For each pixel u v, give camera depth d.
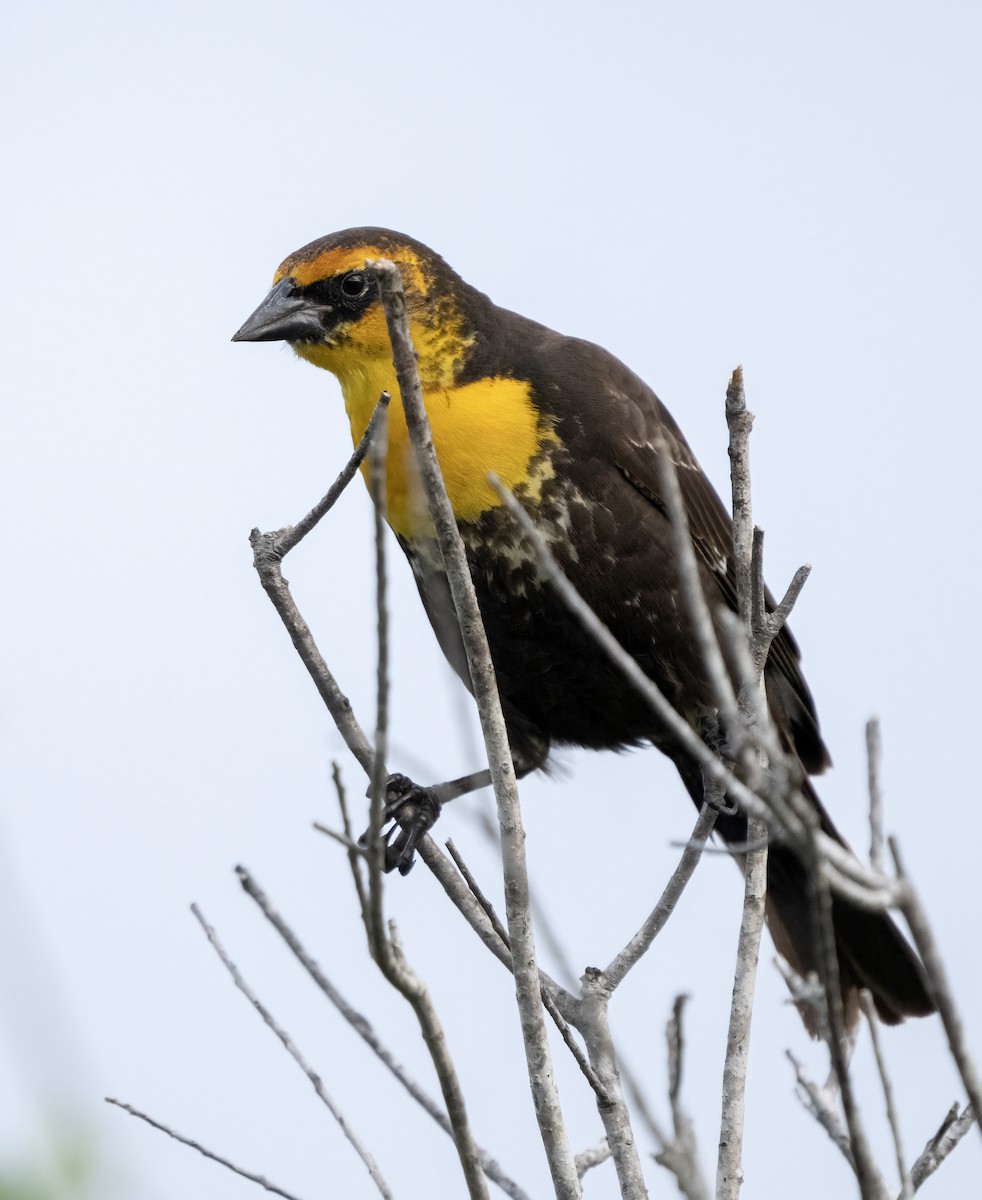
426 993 4.79
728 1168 5.72
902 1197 5.01
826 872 4.33
